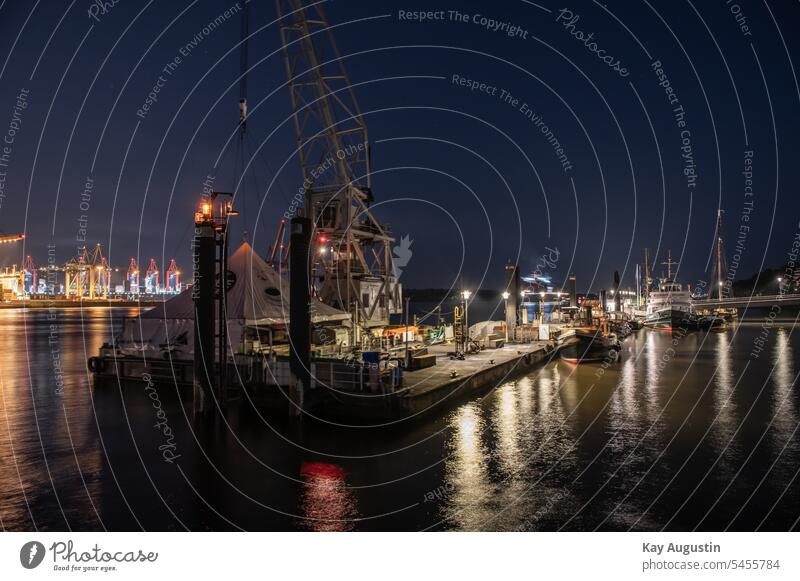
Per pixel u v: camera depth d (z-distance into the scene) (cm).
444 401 2330
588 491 1385
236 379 2327
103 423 2052
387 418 2055
